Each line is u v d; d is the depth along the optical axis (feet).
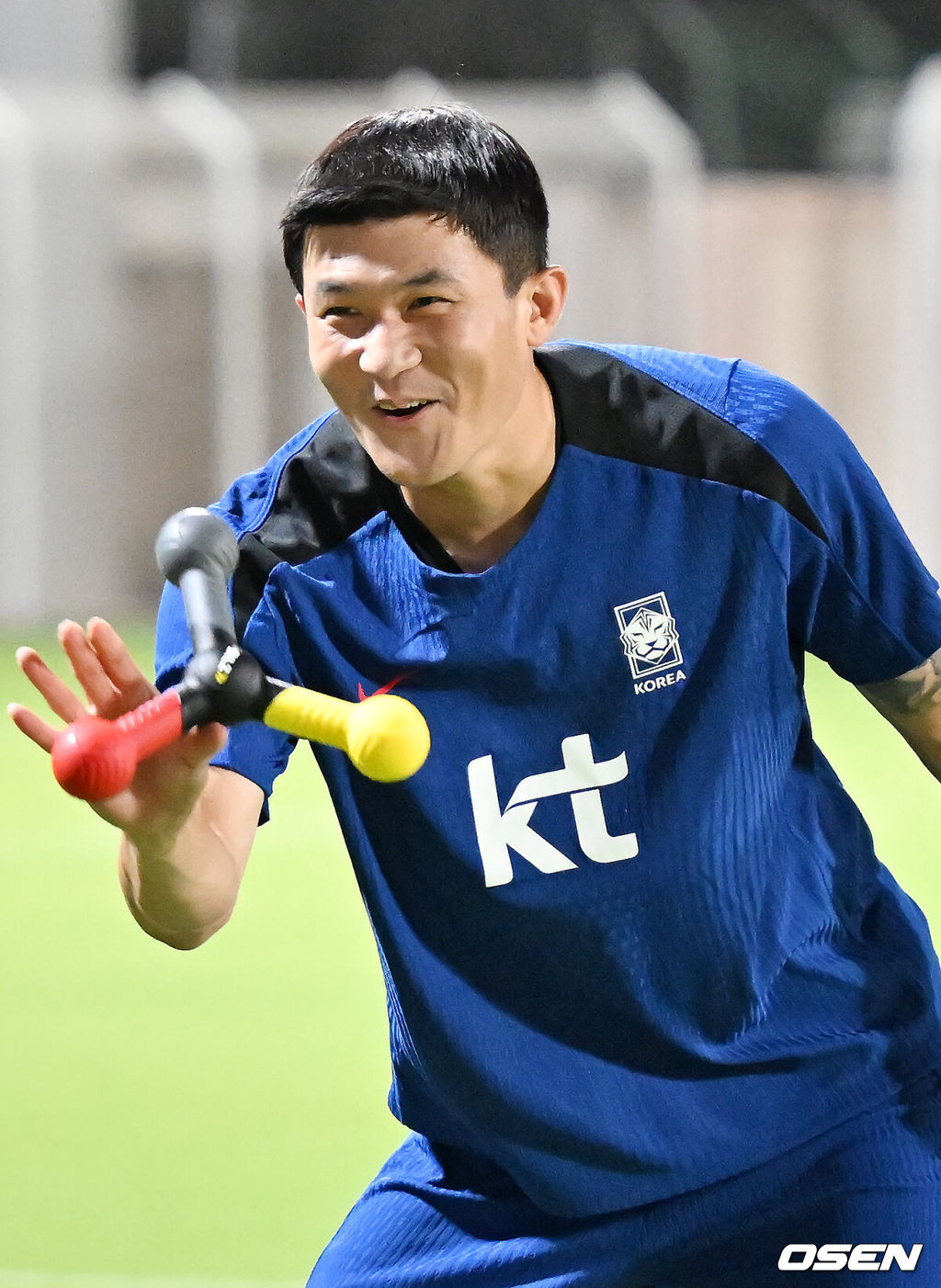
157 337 166.61
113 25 190.08
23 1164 51.31
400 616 26.32
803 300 177.17
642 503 26.20
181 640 26.53
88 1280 43.37
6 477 163.43
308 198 23.82
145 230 165.99
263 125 168.66
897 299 172.86
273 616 26.40
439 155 23.65
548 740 26.37
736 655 26.40
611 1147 27.25
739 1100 27.48
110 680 22.84
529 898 26.48
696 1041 27.30
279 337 169.17
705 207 177.47
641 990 26.99
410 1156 29.68
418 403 23.97
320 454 26.86
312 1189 49.37
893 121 178.81
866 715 127.13
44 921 78.79
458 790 26.30
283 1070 59.31
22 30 175.73
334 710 21.95
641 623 26.21
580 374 26.35
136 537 167.94
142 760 22.77
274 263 168.45
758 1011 27.43
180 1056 60.90
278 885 84.64
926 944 28.94
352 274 23.49
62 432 164.66
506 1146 27.48
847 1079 27.78
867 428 177.17
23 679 136.15
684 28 227.81
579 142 168.86
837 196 177.47
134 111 164.55
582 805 26.45
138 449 167.32
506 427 25.39
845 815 28.68
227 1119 54.85
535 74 234.17
